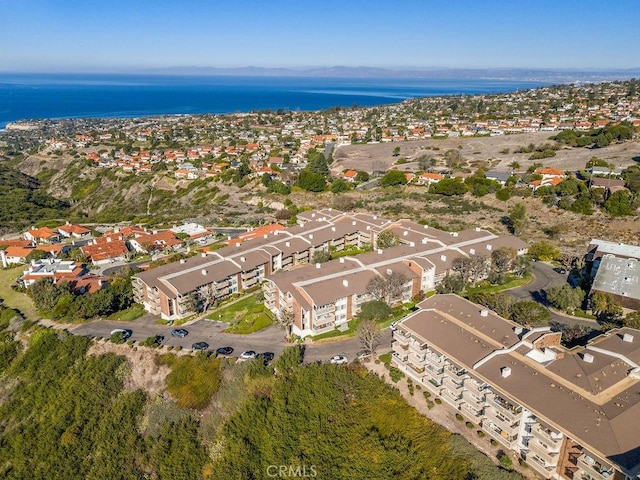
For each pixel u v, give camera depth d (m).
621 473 44.66
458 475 54.88
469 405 61.97
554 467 52.22
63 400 78.06
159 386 78.25
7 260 134.75
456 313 72.00
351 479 57.72
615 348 62.69
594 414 49.78
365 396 68.00
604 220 133.00
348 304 87.94
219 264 104.06
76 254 132.50
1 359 89.50
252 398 70.62
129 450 69.50
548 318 78.94
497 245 111.31
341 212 149.12
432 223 140.50
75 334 91.06
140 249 137.88
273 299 93.75
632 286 88.06
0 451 72.81
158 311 96.81
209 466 64.88
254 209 191.62
